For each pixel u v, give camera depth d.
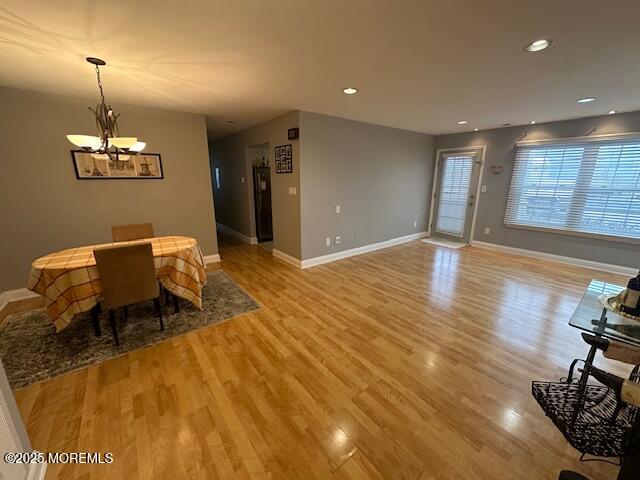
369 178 4.68
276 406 1.62
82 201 3.21
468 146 5.27
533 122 4.27
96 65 2.13
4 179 2.79
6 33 1.64
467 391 1.75
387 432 1.46
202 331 2.41
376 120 4.22
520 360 2.05
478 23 1.54
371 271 3.97
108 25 1.56
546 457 1.34
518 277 3.73
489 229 5.18
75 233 3.22
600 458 1.33
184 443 1.39
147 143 3.53
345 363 2.00
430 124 4.54
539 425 1.52
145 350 2.14
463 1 1.34
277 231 4.51
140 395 1.70
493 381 1.84
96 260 1.99
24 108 2.78
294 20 1.52
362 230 4.82
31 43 1.76
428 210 6.13
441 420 1.54
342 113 3.76
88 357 2.05
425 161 5.69
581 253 4.18
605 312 1.49
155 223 3.75
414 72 2.27
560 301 3.02
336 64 2.12
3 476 1.01
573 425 1.15
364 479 1.23
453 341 2.28
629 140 3.58
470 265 4.25
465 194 5.43
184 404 1.63
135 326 2.48
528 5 1.37
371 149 4.57
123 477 1.23
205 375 1.87
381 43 1.78
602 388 1.37
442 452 1.36
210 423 1.50
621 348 1.12
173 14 1.46
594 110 3.45
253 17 1.49
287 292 3.24
